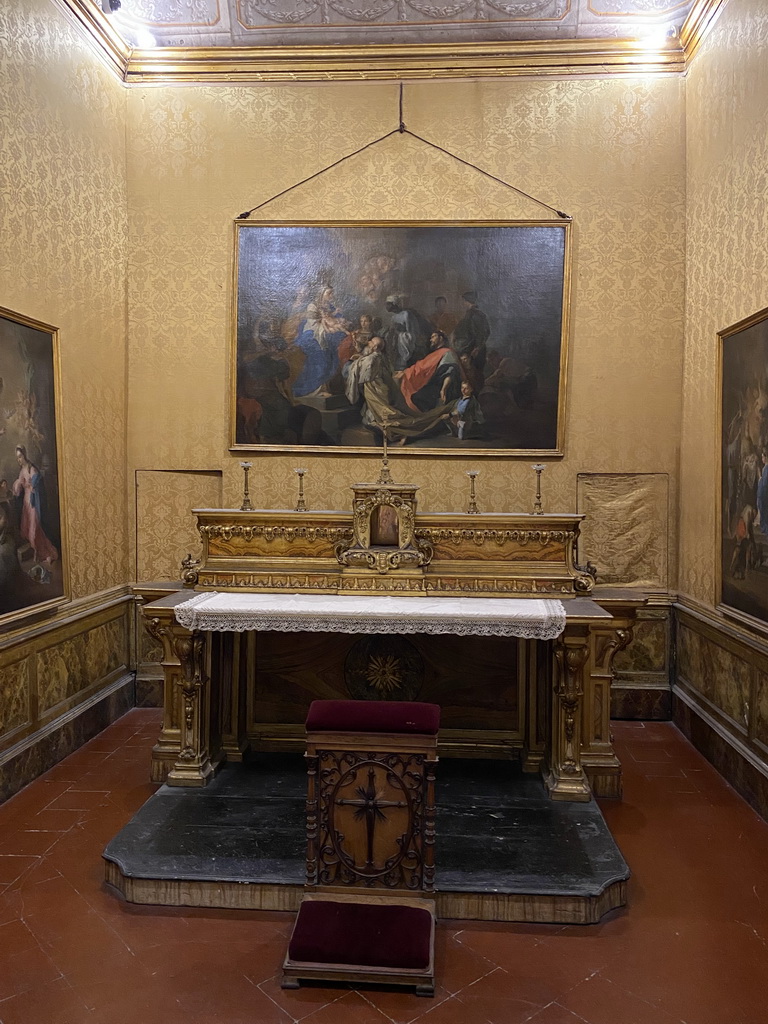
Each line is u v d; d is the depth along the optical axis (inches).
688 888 145.1
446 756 199.0
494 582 184.7
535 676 193.2
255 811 164.9
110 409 250.7
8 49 186.1
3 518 180.9
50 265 208.5
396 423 259.0
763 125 188.9
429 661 199.3
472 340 257.1
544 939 128.6
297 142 260.2
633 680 257.4
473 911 134.0
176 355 262.7
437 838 153.3
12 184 188.1
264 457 262.2
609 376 256.7
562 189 256.2
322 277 259.0
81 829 166.7
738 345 197.6
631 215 255.1
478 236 256.2
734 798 188.2
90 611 229.8
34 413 195.8
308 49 257.6
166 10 250.8
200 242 261.4
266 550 190.4
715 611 215.0
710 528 225.3
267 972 119.1
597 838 153.8
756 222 192.9
